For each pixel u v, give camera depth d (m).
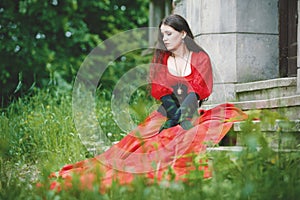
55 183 4.10
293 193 3.45
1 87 11.95
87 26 13.16
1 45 11.88
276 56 6.33
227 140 5.20
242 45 6.24
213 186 3.59
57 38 12.65
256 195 3.45
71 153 5.78
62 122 6.61
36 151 6.01
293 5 6.15
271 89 5.64
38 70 12.17
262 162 3.82
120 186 3.72
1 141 4.90
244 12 6.24
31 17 12.35
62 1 12.44
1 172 4.50
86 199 3.59
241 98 6.15
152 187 3.60
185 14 7.04
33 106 8.30
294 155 3.92
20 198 3.75
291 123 4.27
